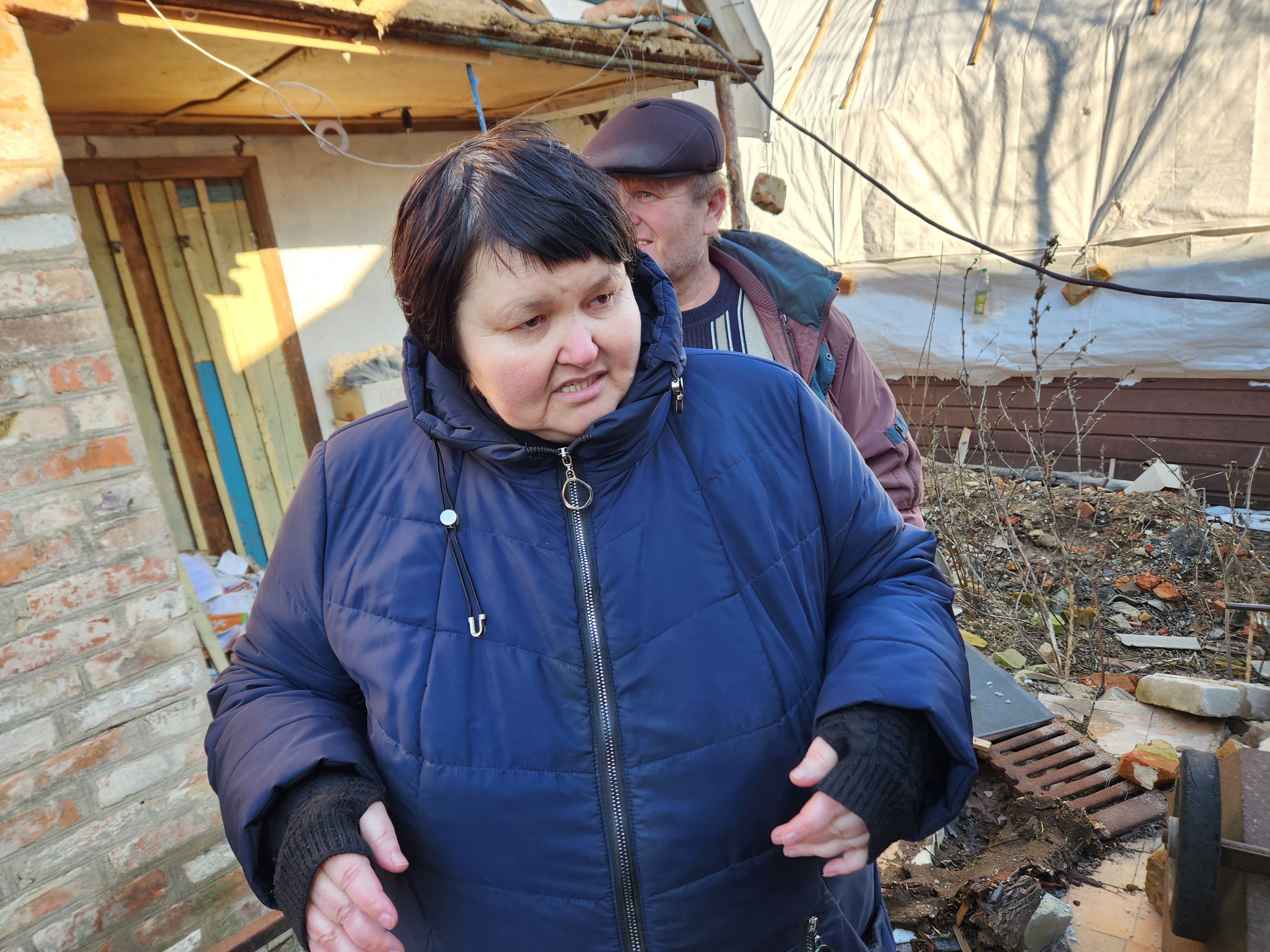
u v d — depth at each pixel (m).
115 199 3.71
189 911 2.08
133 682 1.94
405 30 2.55
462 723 0.84
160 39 2.31
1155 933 1.84
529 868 0.85
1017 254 5.63
